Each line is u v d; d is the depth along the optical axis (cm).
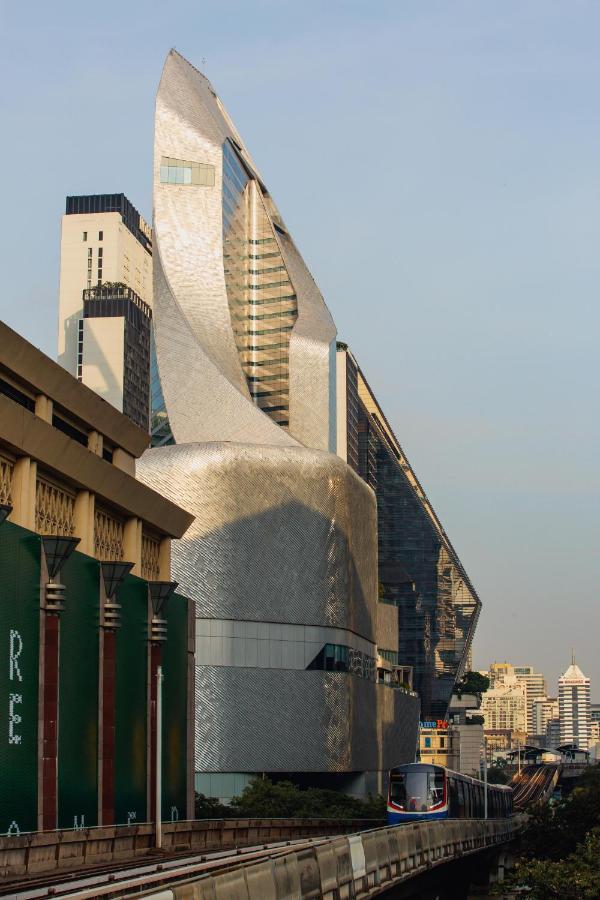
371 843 3766
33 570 4325
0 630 4031
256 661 11569
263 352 16312
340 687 12131
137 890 2767
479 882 8106
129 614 5422
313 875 2966
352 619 12744
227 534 11569
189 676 6419
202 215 14700
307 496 12144
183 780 6188
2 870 3278
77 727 4731
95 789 4891
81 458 4847
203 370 13538
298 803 10281
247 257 16625
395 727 14712
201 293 14388
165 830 4791
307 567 12038
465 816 7275
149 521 5891
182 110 15138
